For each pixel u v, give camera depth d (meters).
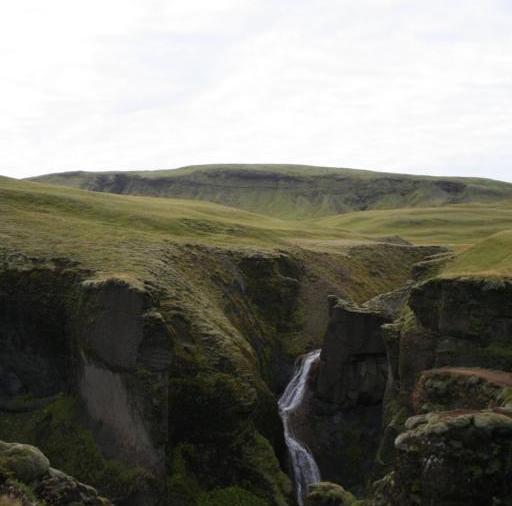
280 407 59.53
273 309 71.12
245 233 85.25
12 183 86.75
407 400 42.16
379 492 30.30
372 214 169.50
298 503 48.03
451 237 125.50
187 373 45.94
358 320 53.62
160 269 55.59
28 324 50.75
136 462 41.06
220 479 43.84
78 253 55.03
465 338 39.44
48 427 46.47
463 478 25.02
